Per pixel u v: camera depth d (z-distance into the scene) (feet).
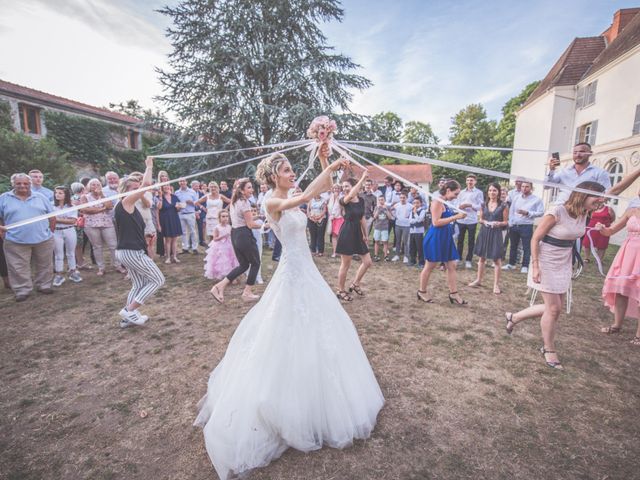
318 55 50.88
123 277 18.74
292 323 6.19
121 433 6.75
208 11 50.06
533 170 58.44
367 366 7.10
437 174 92.38
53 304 14.38
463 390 8.10
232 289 16.60
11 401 7.84
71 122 54.39
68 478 5.68
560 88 51.26
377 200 23.17
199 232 27.91
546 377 8.68
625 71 40.04
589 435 6.60
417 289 16.58
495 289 15.78
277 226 6.80
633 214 10.36
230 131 48.55
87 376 8.87
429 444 6.34
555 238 8.77
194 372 8.98
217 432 5.68
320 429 6.09
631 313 10.64
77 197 19.86
